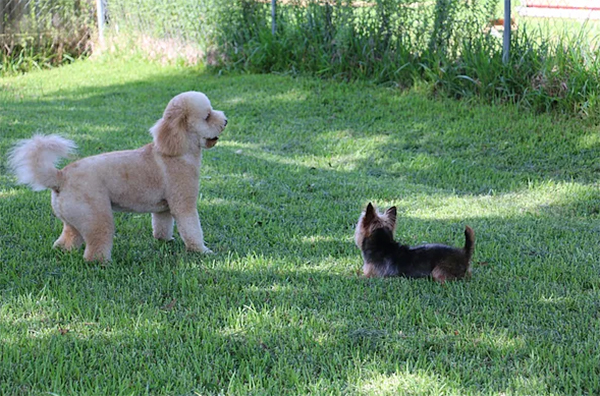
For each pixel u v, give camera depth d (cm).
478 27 1155
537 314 480
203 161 933
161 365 408
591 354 423
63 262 577
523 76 1077
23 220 684
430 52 1196
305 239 657
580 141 948
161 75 1523
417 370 403
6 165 886
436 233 667
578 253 607
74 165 573
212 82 1395
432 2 1209
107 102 1304
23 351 423
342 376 399
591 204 763
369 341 439
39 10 1683
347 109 1170
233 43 1498
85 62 1720
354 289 523
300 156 988
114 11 1733
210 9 1513
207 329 455
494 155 951
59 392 379
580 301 502
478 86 1120
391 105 1162
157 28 1636
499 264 581
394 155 980
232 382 391
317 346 432
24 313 479
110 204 584
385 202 784
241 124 1134
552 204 773
